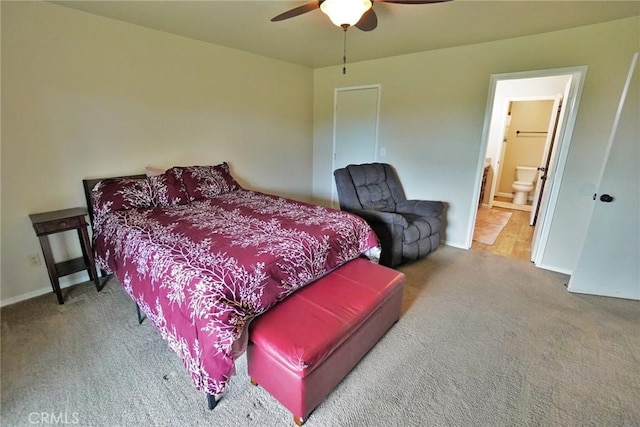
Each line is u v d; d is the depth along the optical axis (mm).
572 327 2137
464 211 3559
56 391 1572
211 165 3531
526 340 2002
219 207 2680
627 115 2236
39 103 2303
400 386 1636
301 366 1304
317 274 1926
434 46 3240
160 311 1611
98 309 2275
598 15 2312
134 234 1996
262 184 4230
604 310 2344
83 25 2424
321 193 4996
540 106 5699
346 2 1737
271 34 2939
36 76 2262
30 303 2348
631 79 2189
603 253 2477
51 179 2441
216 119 3508
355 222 2355
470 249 3605
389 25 2592
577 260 2566
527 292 2613
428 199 3812
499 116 5156
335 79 4379
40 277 2477
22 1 2131
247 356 1567
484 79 3145
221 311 1356
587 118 2664
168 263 1618
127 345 1905
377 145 4113
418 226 3084
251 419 1449
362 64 4031
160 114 3021
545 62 2781
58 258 2564
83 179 2615
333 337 1457
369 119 4172
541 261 3102
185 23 2660
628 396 1586
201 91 3307
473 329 2109
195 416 1454
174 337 1521
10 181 2254
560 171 2855
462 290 2639
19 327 2064
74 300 2393
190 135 3305
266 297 1584
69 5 2287
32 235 2398
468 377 1699
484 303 2436
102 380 1644
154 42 2857
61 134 2443
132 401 1524
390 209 3582
